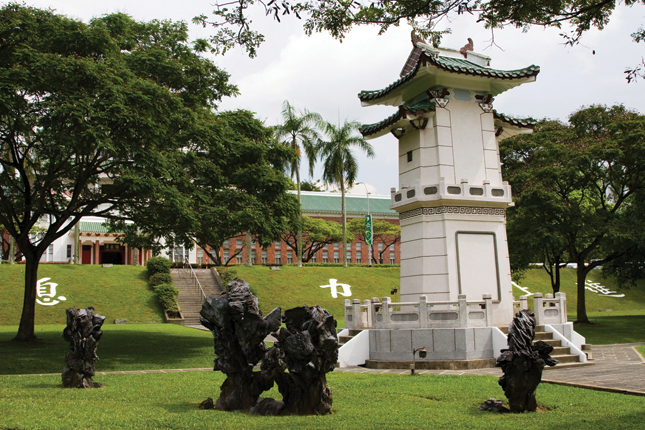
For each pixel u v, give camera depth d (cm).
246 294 962
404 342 1705
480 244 1883
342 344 1873
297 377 933
